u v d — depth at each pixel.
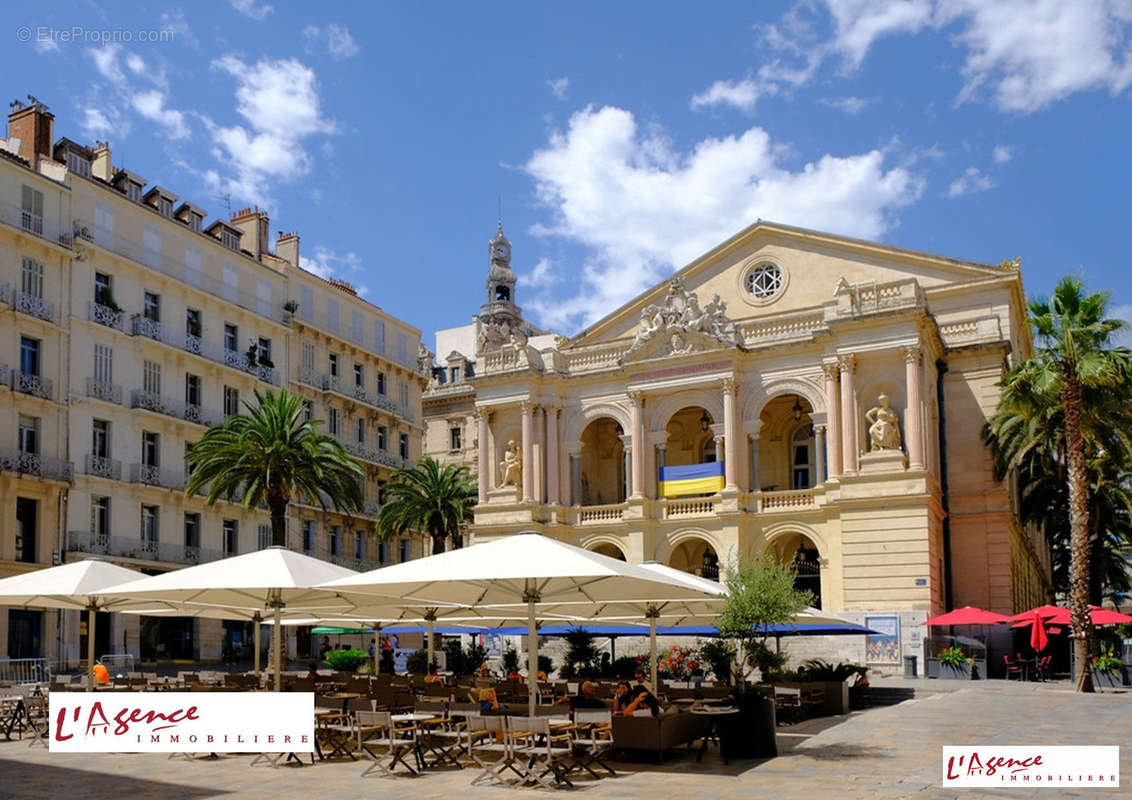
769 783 17.98
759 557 29.52
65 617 52.34
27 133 55.56
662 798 16.75
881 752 21.61
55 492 52.62
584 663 43.47
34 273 53.03
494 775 18.62
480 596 24.44
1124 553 74.12
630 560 56.12
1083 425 44.97
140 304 58.97
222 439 49.16
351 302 75.88
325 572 24.16
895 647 46.88
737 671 24.91
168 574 24.25
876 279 56.59
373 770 20.00
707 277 60.44
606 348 60.41
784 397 59.03
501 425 61.44
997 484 51.94
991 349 52.75
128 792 17.72
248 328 66.19
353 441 73.81
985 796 16.48
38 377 52.44
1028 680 44.75
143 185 61.06
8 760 21.77
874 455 49.25
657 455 56.91
